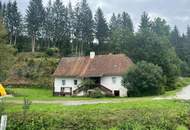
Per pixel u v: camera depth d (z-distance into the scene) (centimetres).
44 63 8638
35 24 11256
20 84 7919
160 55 7469
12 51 4719
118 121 2270
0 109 2283
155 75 5434
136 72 5453
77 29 11469
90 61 6862
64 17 11650
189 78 10369
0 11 11688
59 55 10362
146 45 7769
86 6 11550
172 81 7250
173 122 2345
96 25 11688
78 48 11562
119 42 8838
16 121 2273
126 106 3030
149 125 2183
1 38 4541
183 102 3556
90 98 5272
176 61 8219
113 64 6462
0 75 4569
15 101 4088
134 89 5475
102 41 11581
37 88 7831
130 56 7969
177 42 15100
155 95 5344
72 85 6675
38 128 2209
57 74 6825
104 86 6241
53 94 6619
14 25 11781
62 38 11619
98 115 2425
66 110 2659
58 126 2205
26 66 8475
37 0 11538
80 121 2253
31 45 11638
